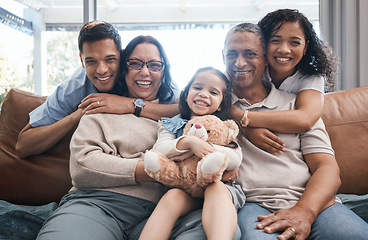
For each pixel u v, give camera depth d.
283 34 1.30
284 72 1.36
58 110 1.49
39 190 1.49
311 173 1.25
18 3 2.73
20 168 1.49
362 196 1.34
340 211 1.09
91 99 1.33
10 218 1.24
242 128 1.30
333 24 2.07
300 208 1.07
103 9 4.36
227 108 1.26
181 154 1.08
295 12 1.33
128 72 1.37
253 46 1.29
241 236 1.02
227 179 1.13
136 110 1.34
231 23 4.38
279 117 1.24
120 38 1.39
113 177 1.15
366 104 1.56
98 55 1.33
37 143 1.44
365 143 1.47
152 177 1.07
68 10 3.14
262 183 1.21
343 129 1.51
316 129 1.29
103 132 1.27
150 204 1.19
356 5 2.00
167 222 0.99
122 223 1.16
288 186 1.19
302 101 1.31
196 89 1.23
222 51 1.42
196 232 0.97
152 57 1.36
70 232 1.01
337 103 1.57
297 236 0.99
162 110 1.36
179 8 4.35
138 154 1.25
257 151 1.26
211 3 4.38
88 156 1.18
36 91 2.86
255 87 1.37
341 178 1.45
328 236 1.00
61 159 1.52
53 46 3.16
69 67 3.19
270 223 1.02
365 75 2.00
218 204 0.97
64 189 1.49
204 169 1.00
